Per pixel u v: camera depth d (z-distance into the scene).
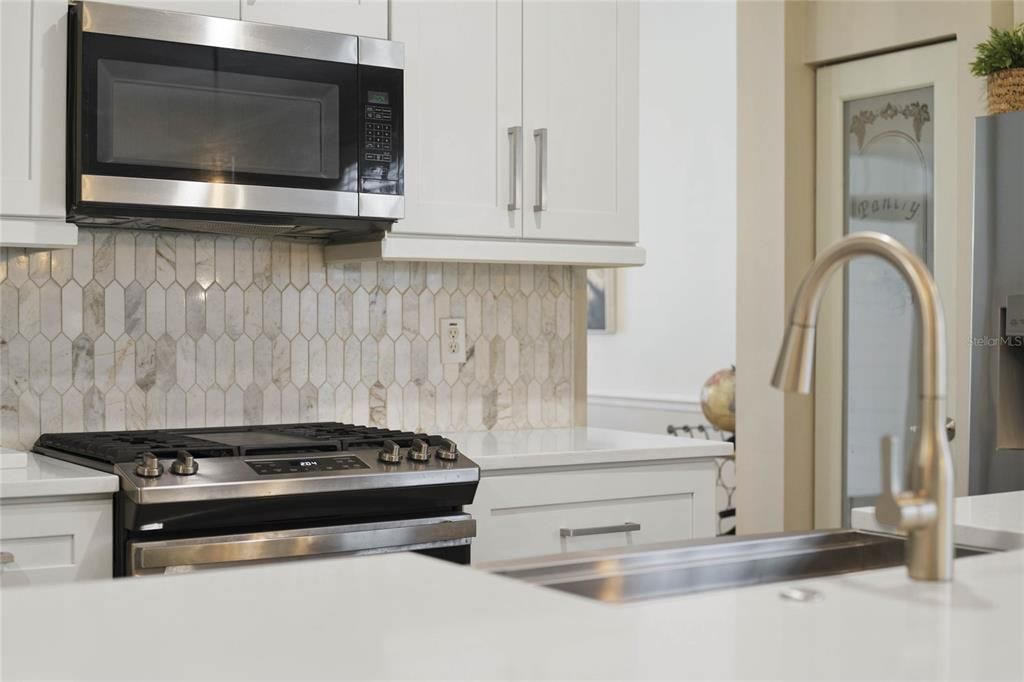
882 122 4.18
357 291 3.26
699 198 6.25
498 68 3.13
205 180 2.63
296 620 1.08
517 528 2.86
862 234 1.33
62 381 2.85
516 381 3.55
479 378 3.48
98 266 2.89
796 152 4.36
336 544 2.50
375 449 2.72
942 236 3.97
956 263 3.88
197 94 2.63
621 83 3.36
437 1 3.03
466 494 2.69
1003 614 1.18
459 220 3.07
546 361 3.61
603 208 3.33
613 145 3.34
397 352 3.33
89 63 2.50
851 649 1.04
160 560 2.30
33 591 1.20
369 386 3.28
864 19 4.14
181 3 2.68
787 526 4.34
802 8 4.36
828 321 4.36
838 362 4.33
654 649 1.02
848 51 4.20
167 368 2.99
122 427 2.93
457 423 3.44
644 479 3.06
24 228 2.50
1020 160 3.01
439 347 3.40
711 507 3.19
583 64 3.29
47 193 2.53
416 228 3.00
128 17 2.55
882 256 1.34
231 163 2.67
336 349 3.23
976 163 3.11
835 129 4.34
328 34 2.81
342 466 2.56
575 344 3.67
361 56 2.85
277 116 2.73
